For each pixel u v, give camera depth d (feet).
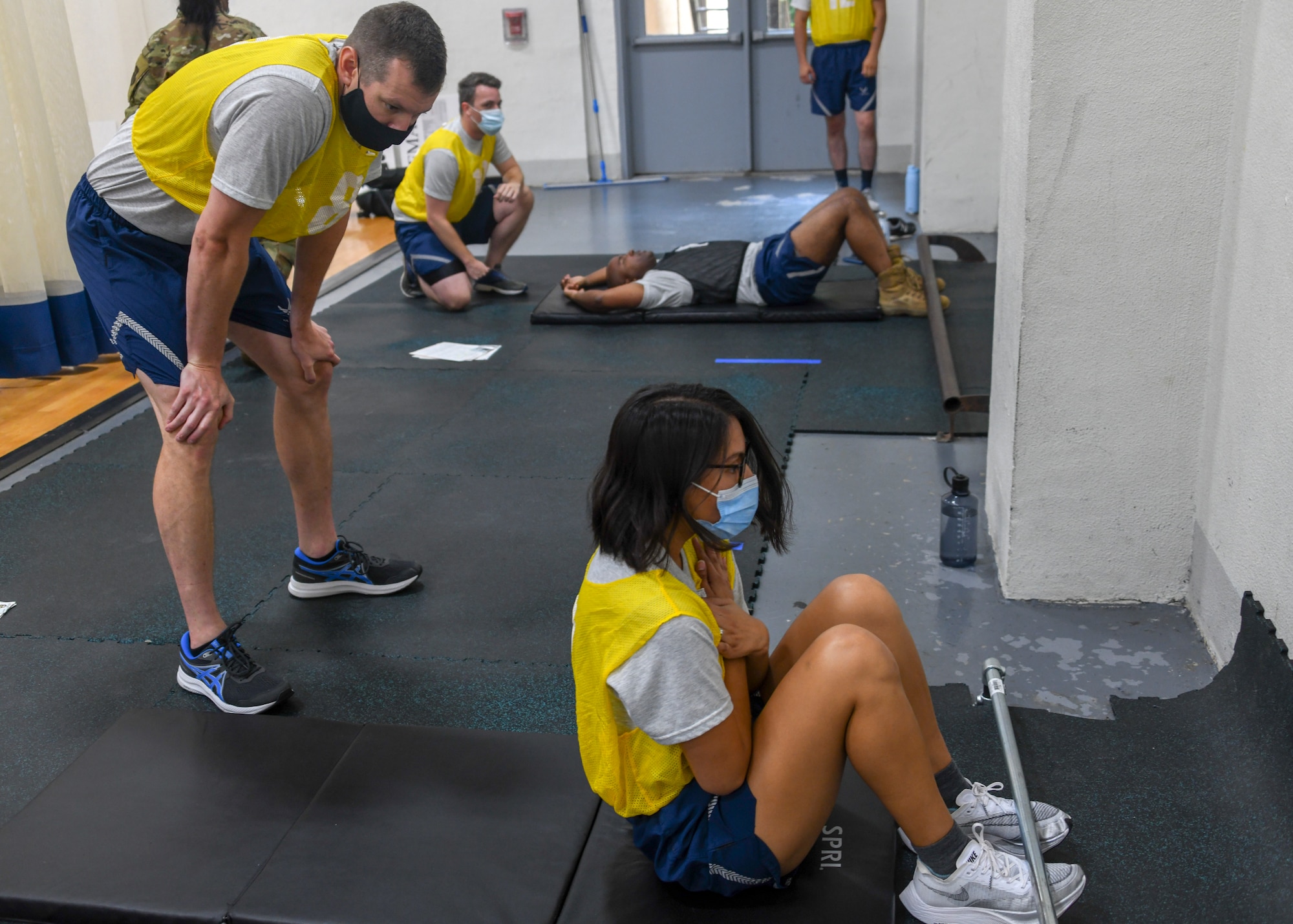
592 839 5.73
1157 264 7.22
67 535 10.04
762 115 29.14
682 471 4.39
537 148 29.53
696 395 4.59
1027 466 7.86
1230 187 6.88
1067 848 5.72
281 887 5.45
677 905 5.20
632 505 4.45
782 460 11.09
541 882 5.42
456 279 17.54
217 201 6.16
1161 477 7.74
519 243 22.66
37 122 13.04
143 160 6.63
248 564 9.36
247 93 6.12
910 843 5.05
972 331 14.46
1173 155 6.97
